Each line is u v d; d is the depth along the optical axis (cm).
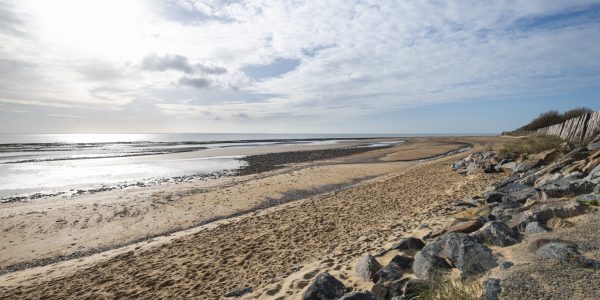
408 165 2641
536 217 492
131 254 862
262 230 965
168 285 626
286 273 576
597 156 835
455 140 6469
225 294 513
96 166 2908
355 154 3884
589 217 450
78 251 945
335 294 404
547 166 1045
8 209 1358
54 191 1797
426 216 798
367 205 1148
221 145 6981
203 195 1609
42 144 6894
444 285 358
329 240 784
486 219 553
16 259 894
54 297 627
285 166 2797
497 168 1404
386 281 413
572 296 277
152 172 2531
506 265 359
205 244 880
